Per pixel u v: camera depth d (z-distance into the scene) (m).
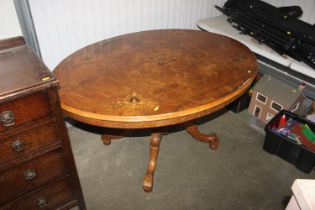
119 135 1.89
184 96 1.13
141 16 1.94
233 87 1.20
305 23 1.75
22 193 1.14
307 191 0.57
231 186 1.60
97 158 1.78
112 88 1.18
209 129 2.03
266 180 1.64
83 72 1.29
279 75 1.94
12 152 1.01
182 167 1.72
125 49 1.52
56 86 0.95
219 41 1.66
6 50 1.15
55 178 1.20
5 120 0.92
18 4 1.44
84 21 1.72
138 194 1.55
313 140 1.67
